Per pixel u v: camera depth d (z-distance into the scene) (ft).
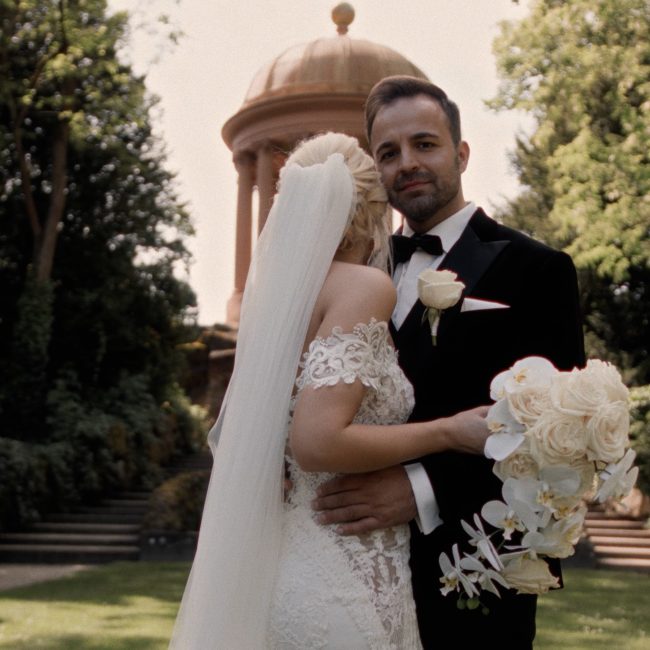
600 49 40.27
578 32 41.22
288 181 8.00
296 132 68.95
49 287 61.72
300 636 7.20
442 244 9.59
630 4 39.32
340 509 7.55
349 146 8.22
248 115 71.61
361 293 7.39
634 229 40.24
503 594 8.46
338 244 7.77
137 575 36.81
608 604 29.07
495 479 8.23
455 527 8.16
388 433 7.20
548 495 7.22
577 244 41.78
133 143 68.90
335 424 6.90
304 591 7.27
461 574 7.64
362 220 8.01
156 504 45.62
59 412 58.18
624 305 59.88
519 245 9.32
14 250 65.16
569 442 7.04
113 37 60.95
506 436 7.22
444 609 8.33
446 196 9.37
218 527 7.48
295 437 7.00
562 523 7.30
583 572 39.47
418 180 9.29
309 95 68.13
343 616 7.19
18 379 59.72
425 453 7.41
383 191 8.21
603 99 44.98
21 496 49.24
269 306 7.68
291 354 7.53
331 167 7.81
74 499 53.72
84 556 44.57
